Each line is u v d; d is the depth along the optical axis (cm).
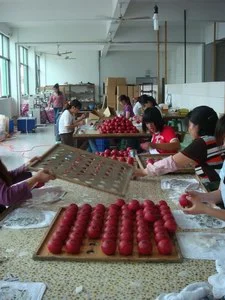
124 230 142
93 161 221
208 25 1184
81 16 890
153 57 1800
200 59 1259
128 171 222
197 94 768
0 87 1237
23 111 1355
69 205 179
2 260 130
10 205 183
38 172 188
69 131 668
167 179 235
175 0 884
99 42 1268
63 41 1274
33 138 1035
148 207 162
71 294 110
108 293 110
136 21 1127
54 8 892
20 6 898
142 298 108
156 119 350
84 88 1786
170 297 103
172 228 146
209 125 224
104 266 125
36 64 1709
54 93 1308
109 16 883
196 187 216
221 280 111
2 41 1241
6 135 1029
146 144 367
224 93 580
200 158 224
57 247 131
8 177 195
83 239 142
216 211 152
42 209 182
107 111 778
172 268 124
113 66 1817
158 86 1191
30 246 141
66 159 212
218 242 142
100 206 169
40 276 119
